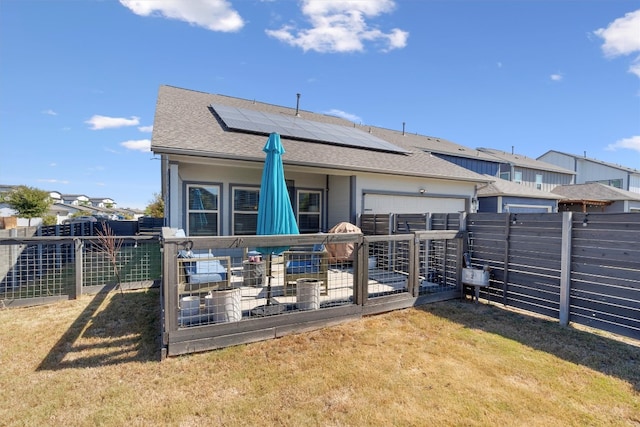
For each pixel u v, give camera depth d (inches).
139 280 299.9
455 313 215.6
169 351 150.4
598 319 178.7
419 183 418.3
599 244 178.7
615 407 115.7
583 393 124.0
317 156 345.4
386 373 137.3
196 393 122.9
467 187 463.2
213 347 158.4
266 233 205.5
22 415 109.5
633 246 165.2
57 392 122.7
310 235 184.1
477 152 876.0
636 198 767.7
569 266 190.9
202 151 273.3
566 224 192.1
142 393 122.6
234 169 356.2
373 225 345.7
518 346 164.4
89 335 177.9
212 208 347.6
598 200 754.2
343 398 120.0
